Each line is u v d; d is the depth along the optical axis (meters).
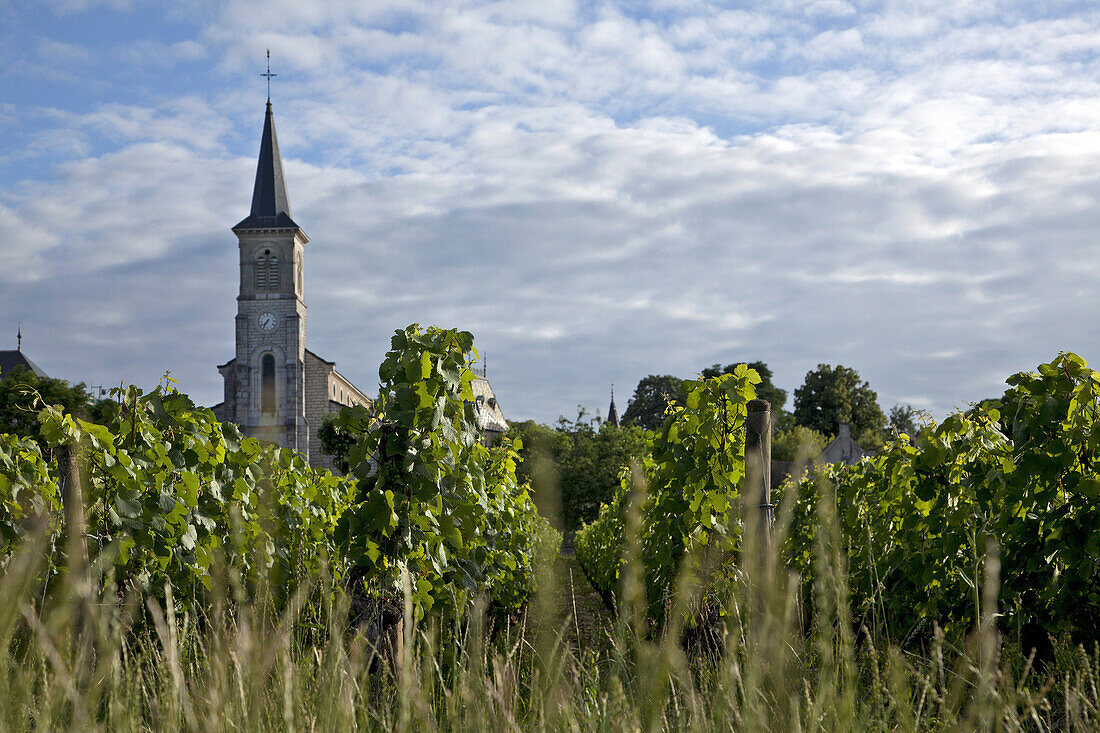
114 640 1.89
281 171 56.09
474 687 1.97
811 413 57.84
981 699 1.83
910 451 5.78
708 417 4.75
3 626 1.73
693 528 4.56
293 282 54.19
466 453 5.30
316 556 5.29
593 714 2.04
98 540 4.14
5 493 4.20
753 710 1.77
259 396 53.25
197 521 4.96
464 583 4.93
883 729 1.94
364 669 2.30
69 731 1.71
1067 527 3.96
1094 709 1.98
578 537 18.45
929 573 4.54
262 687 1.95
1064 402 4.21
